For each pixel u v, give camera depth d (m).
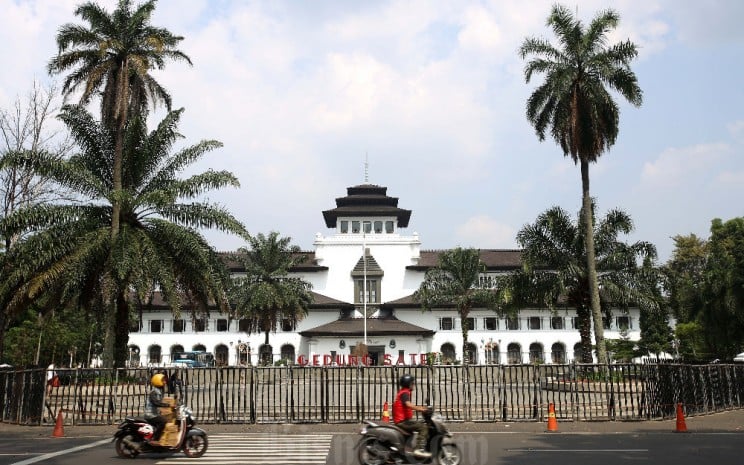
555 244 38.66
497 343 74.56
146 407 13.82
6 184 32.56
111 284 26.52
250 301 57.84
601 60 35.47
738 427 18.86
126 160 30.33
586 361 36.12
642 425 19.44
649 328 69.06
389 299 78.44
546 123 37.50
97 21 30.12
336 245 80.31
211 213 29.53
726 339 47.81
